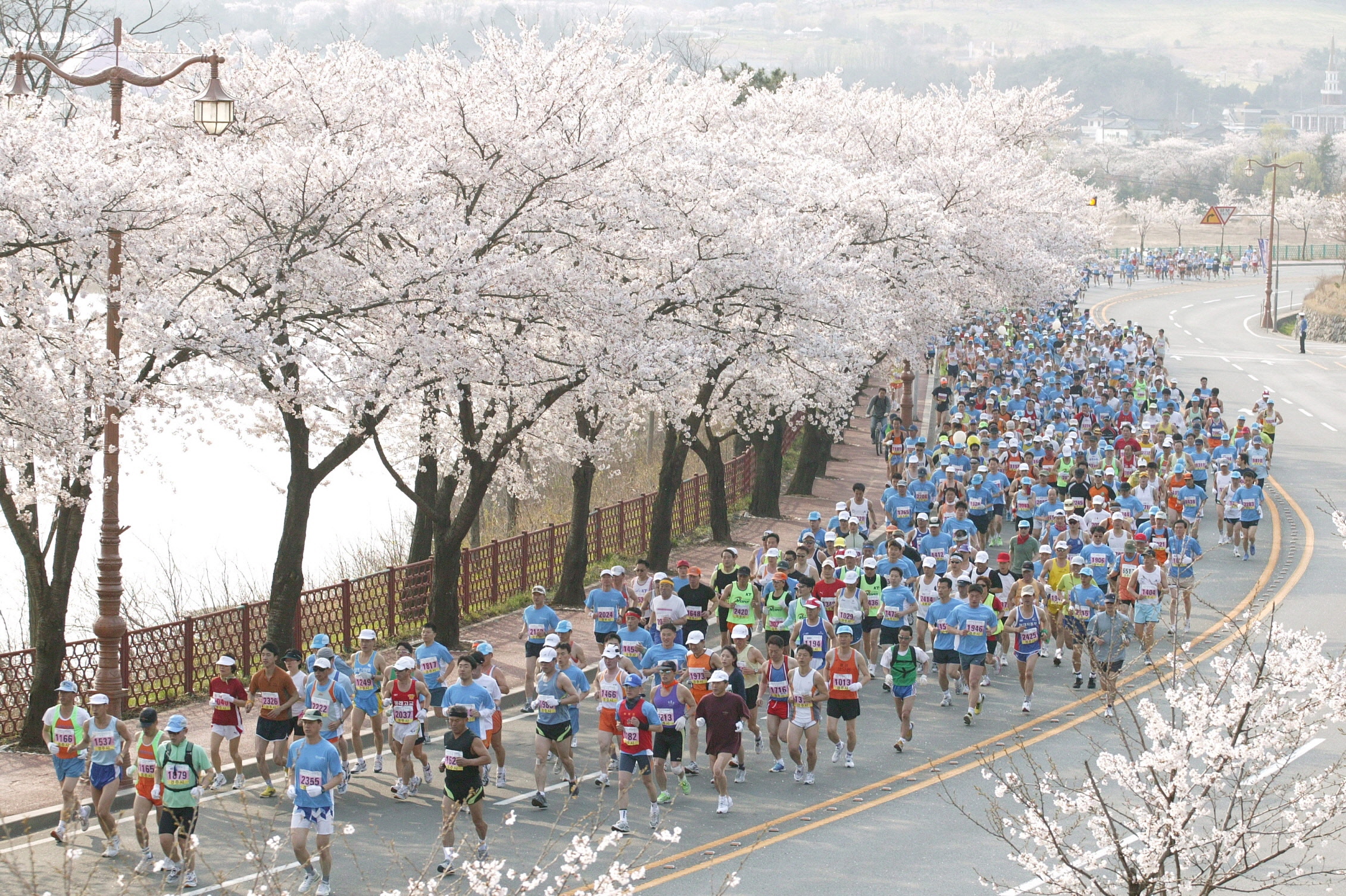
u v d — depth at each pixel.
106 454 34.75
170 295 38.38
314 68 44.97
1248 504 56.62
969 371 98.38
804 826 30.42
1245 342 144.62
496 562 52.84
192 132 44.22
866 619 42.72
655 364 42.28
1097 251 159.62
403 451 53.22
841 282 53.03
